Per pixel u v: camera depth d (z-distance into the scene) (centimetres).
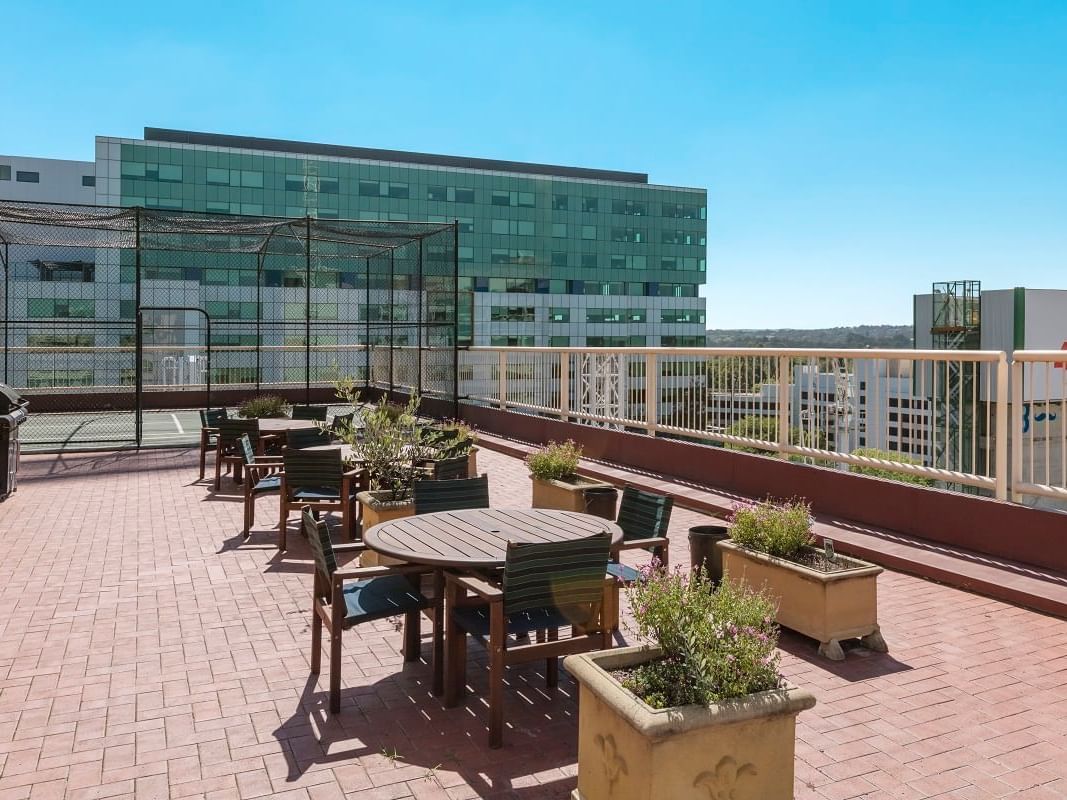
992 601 537
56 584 589
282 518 695
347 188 7519
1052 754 334
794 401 798
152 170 6788
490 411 1442
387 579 447
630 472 1002
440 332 1605
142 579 604
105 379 1942
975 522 609
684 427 957
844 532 674
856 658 443
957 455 638
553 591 360
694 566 549
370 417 731
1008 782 312
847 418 736
